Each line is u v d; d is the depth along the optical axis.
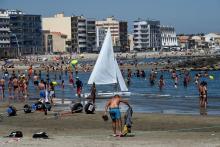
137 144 32.56
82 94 80.50
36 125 49.03
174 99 80.44
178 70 188.75
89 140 35.19
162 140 35.28
